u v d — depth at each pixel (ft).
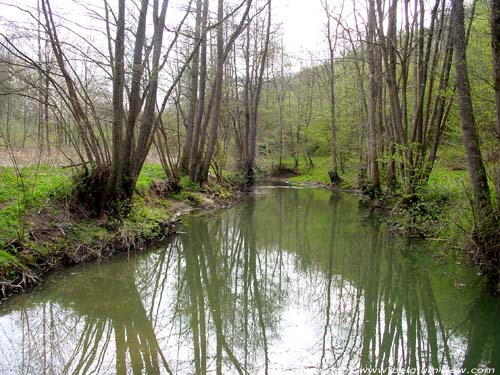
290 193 91.25
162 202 51.37
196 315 24.76
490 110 34.99
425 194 42.47
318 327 23.36
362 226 50.67
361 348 20.74
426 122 45.14
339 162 120.57
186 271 32.50
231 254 38.99
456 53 25.96
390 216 49.52
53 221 30.04
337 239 44.73
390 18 47.75
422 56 44.78
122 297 25.57
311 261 36.65
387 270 32.73
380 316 24.73
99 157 34.37
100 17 32.65
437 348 20.63
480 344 20.75
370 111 66.39
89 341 20.18
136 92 34.81
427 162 42.98
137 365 18.26
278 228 50.57
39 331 20.75
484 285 27.07
